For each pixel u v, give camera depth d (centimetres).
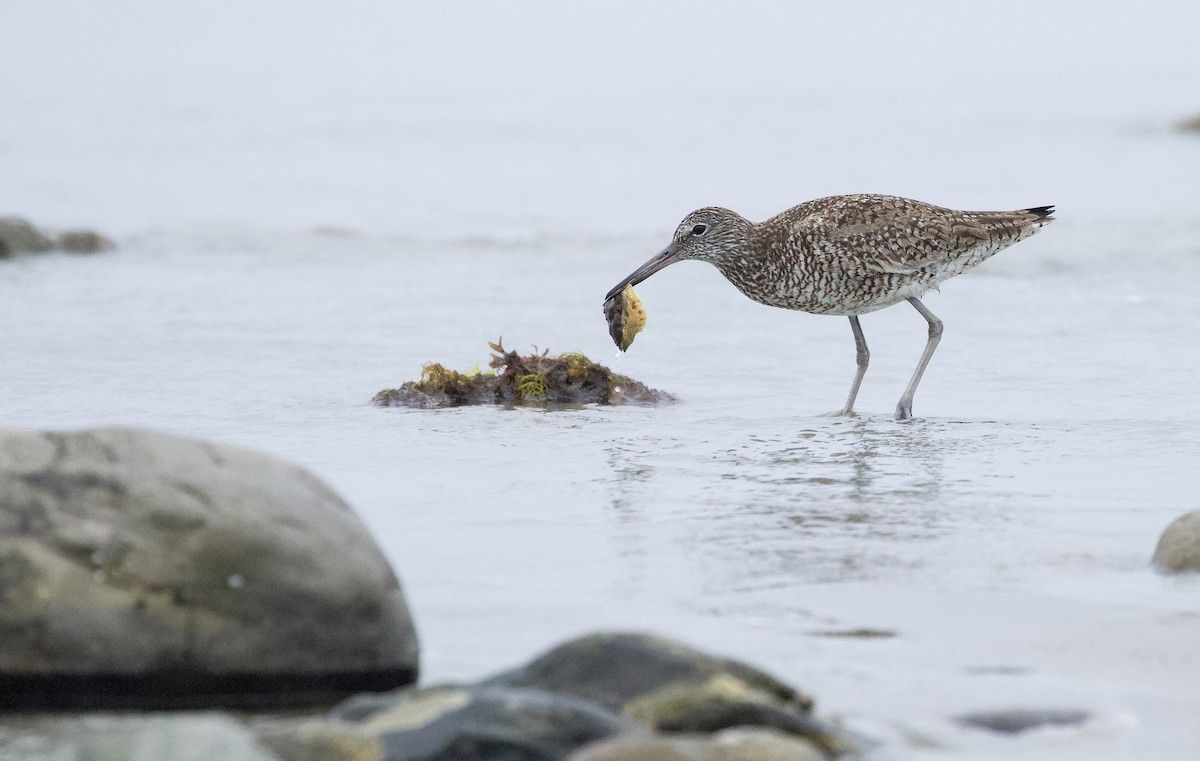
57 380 1506
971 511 1019
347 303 2019
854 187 3281
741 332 1825
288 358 1639
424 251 2559
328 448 1236
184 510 680
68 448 693
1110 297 2036
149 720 623
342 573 690
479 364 1616
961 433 1304
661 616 791
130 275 2281
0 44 6500
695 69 6269
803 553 914
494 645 745
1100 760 605
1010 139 4053
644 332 1823
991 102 5009
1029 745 620
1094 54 6781
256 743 571
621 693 626
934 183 3325
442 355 1669
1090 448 1230
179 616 670
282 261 2450
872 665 713
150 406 1396
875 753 608
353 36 7119
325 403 1419
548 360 1481
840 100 5103
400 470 1157
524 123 4531
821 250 1500
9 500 672
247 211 3077
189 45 6719
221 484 692
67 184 3434
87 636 660
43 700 659
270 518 689
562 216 2983
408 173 3600
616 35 7244
